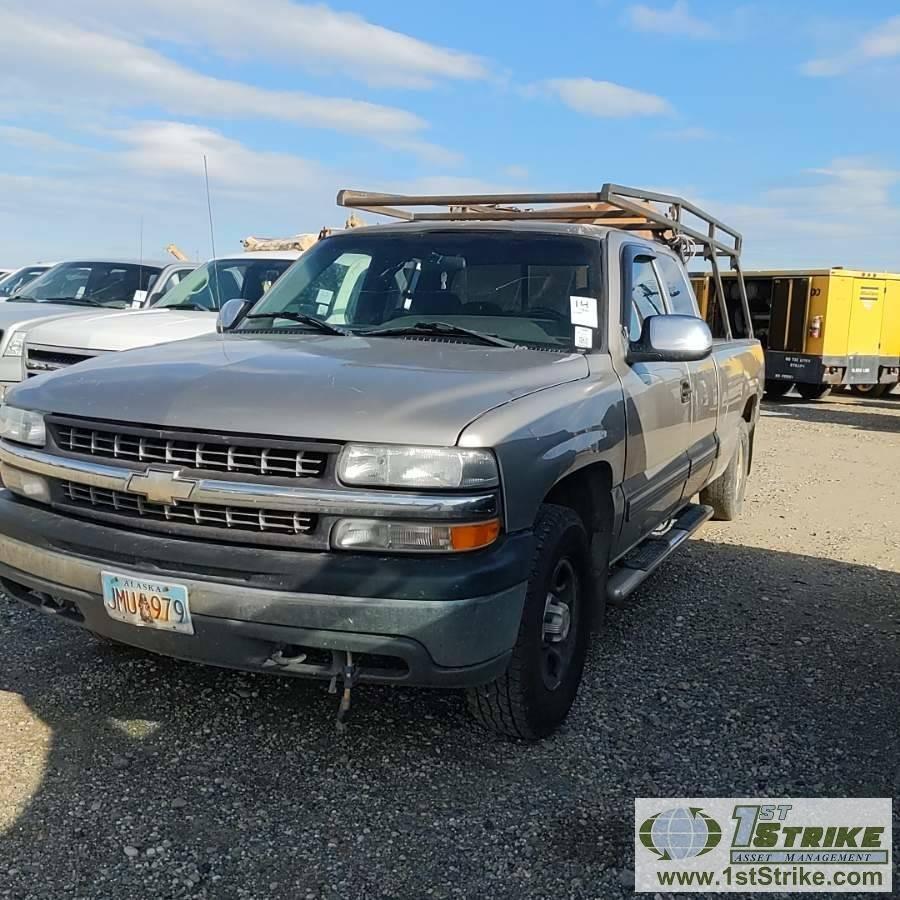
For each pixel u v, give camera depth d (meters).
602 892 2.80
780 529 7.43
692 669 4.42
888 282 19.97
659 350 4.20
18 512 3.47
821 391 21.14
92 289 10.10
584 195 5.02
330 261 4.79
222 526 3.11
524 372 3.61
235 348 3.87
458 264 4.50
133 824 3.01
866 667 4.52
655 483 4.74
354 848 2.95
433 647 3.00
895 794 3.38
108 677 4.02
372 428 3.01
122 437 3.26
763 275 20.09
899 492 9.34
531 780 3.37
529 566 3.21
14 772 3.26
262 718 3.73
